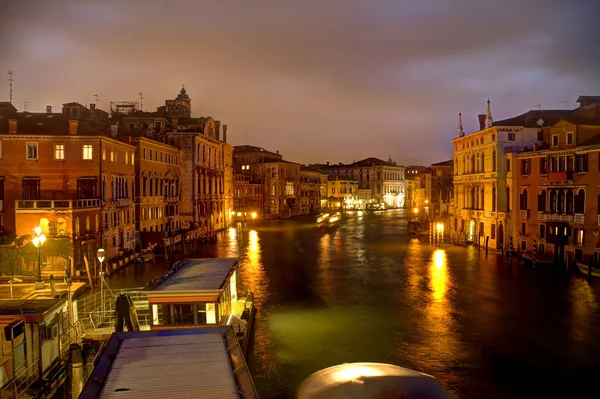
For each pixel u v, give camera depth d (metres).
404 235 70.75
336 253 50.94
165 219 58.94
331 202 141.75
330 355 20.84
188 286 20.38
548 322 24.97
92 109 65.75
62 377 17.30
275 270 40.44
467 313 26.75
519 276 36.78
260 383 18.31
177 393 9.37
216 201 77.19
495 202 50.25
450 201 67.50
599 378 18.44
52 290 25.55
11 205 39.22
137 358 10.90
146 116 66.88
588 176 37.88
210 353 11.13
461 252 50.84
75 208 35.97
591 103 46.41
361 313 26.98
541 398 16.97
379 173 155.88
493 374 18.84
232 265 25.08
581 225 38.47
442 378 18.55
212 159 75.88
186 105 82.12
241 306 25.56
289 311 27.55
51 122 42.81
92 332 20.80
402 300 29.78
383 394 12.49
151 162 53.97
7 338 15.33
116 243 43.97
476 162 55.59
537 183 43.94
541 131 50.06
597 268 35.84
